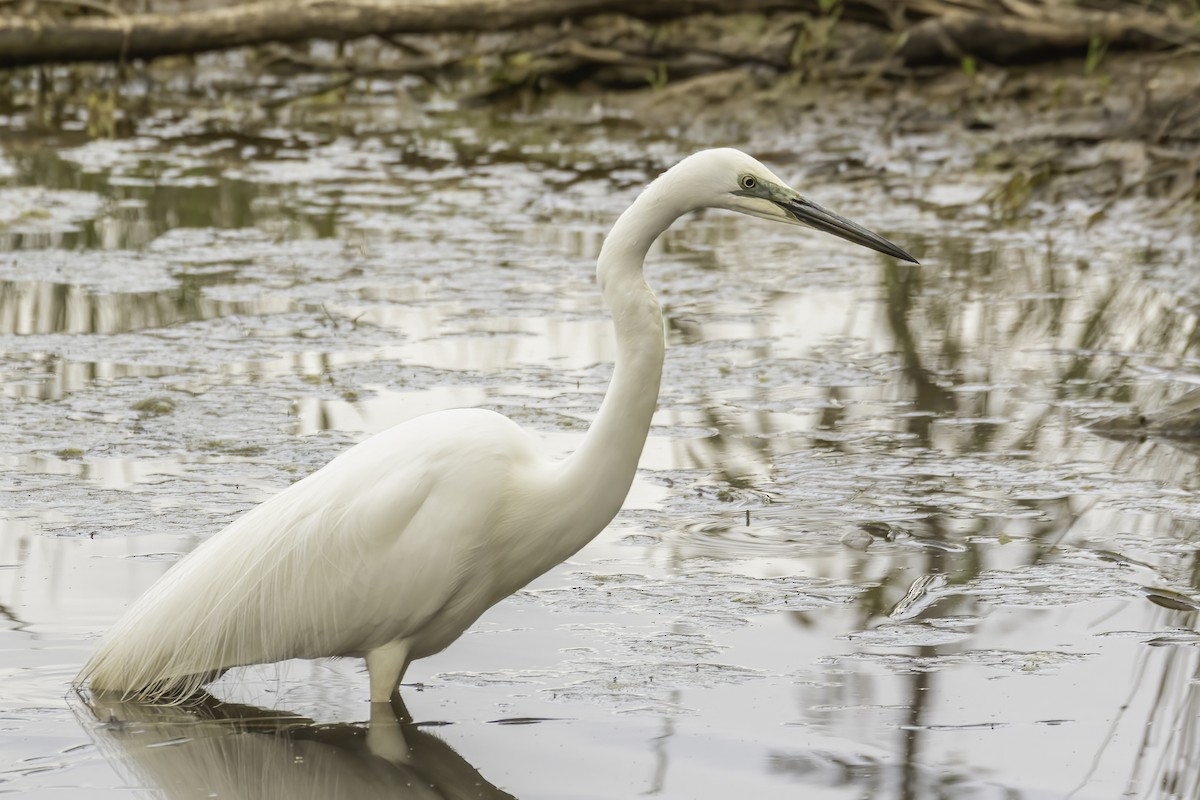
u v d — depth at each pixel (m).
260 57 28.81
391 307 14.46
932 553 8.87
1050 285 15.59
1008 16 23.80
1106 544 8.99
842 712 6.84
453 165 22.09
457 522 6.76
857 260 16.94
